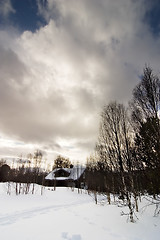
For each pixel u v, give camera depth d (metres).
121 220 7.53
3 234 5.53
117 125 8.70
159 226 6.23
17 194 19.03
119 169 8.16
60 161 66.19
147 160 7.21
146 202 10.52
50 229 6.17
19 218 8.34
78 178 38.09
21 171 23.67
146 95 7.73
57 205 14.30
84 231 5.93
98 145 9.55
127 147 8.14
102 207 11.58
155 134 6.93
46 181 38.91
